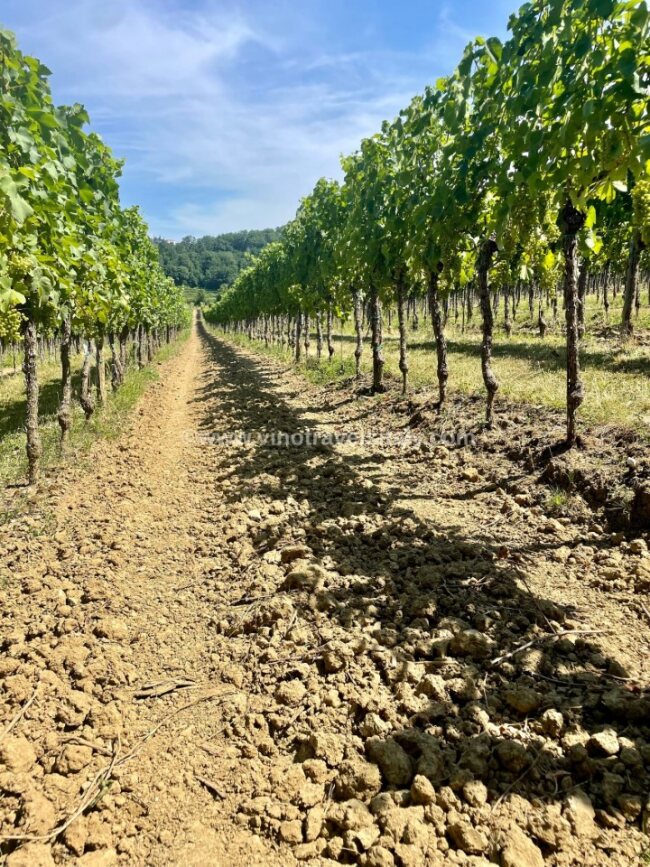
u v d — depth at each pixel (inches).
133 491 280.5
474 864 81.1
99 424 421.4
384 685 123.6
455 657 129.3
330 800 97.5
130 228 544.1
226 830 94.0
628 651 126.2
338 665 130.5
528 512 204.2
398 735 106.9
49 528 225.9
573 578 159.2
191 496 276.2
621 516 178.9
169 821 96.6
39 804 98.3
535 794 92.4
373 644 136.2
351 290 548.7
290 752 110.3
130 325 641.6
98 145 319.9
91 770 108.1
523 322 927.7
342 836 89.9
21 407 539.2
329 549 193.5
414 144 335.3
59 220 233.6
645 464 189.3
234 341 1855.3
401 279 410.9
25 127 181.3
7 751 108.3
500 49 187.2
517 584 156.9
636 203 323.9
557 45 149.1
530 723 107.6
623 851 80.9
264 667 136.5
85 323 351.9
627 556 163.8
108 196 354.3
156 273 923.4
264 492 266.7
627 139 122.6
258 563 189.9
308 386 623.5
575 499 197.8
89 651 143.6
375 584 164.9
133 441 389.7
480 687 119.0
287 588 168.9
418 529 200.8
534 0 172.2
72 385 696.4
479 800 91.2
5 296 161.6
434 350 679.1
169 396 641.6
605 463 203.8
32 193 195.2
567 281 220.5
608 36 136.2
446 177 250.8
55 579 180.4
